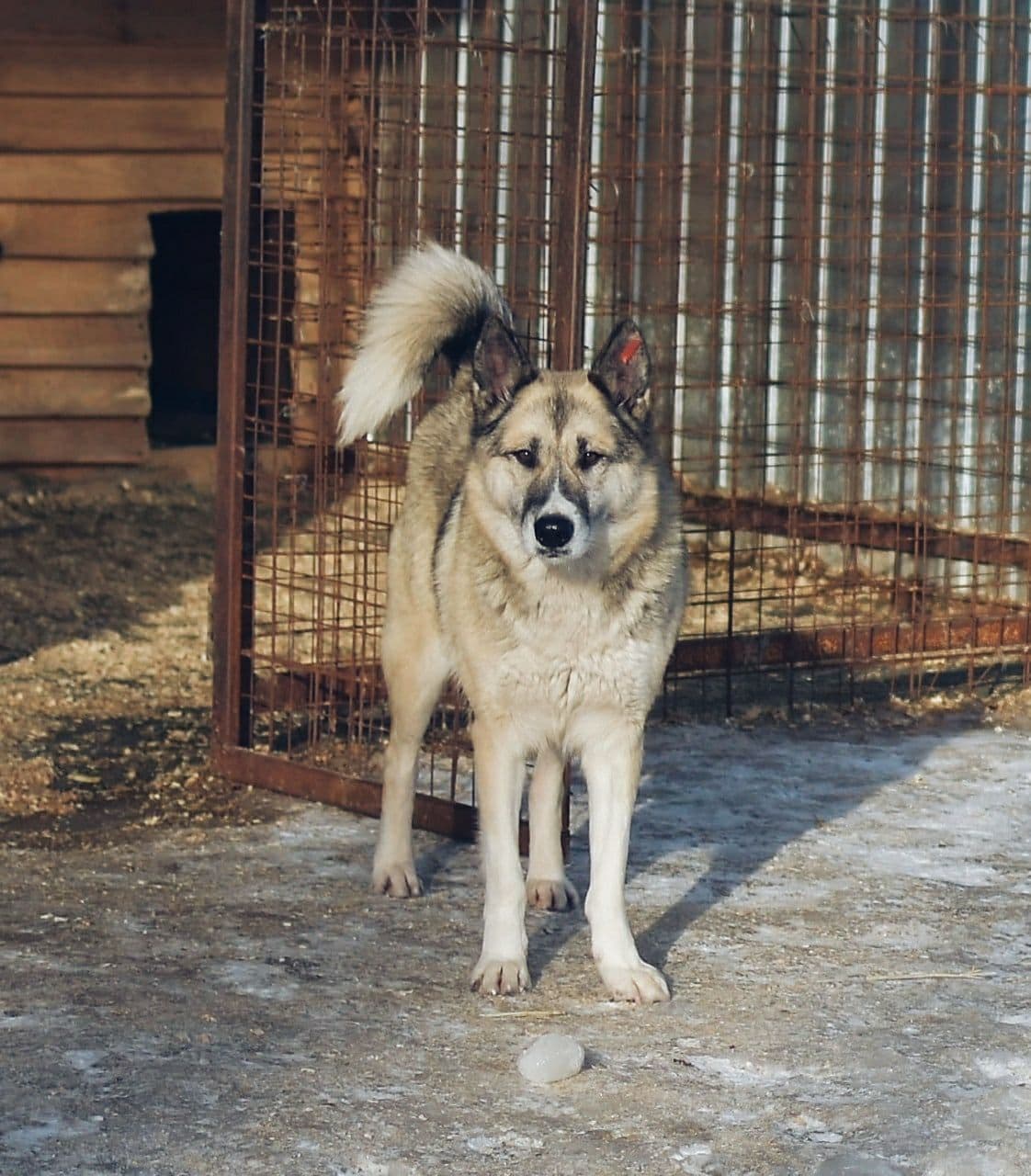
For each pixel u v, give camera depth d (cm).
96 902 561
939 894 574
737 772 719
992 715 817
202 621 961
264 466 1083
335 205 898
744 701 831
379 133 805
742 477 1058
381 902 566
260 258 687
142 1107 409
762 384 899
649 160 1035
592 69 573
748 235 1019
